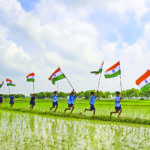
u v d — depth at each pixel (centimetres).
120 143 579
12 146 536
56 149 511
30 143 570
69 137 655
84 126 886
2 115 1354
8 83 2403
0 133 714
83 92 10831
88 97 10462
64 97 9700
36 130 779
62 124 945
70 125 914
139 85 1158
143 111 1752
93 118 1128
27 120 1088
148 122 945
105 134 709
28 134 698
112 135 692
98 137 658
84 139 627
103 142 590
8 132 733
